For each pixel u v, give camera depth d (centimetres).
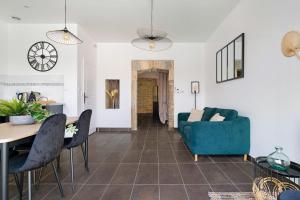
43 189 247
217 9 419
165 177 281
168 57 679
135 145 473
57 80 500
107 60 677
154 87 1211
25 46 498
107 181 269
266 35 297
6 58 494
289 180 225
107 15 450
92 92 630
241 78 382
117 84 686
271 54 286
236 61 401
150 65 677
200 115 532
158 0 380
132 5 400
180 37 616
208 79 624
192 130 362
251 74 343
